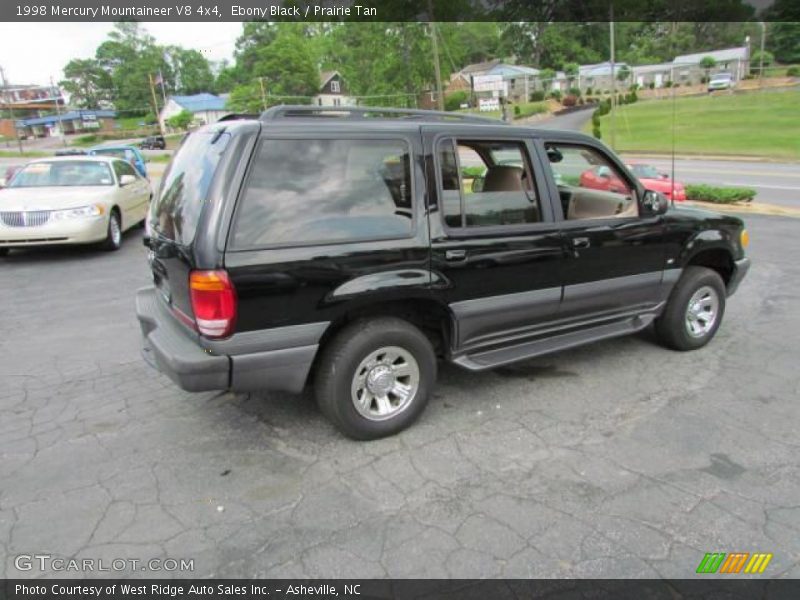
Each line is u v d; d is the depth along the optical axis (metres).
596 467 3.11
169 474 3.08
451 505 2.80
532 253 3.69
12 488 2.96
